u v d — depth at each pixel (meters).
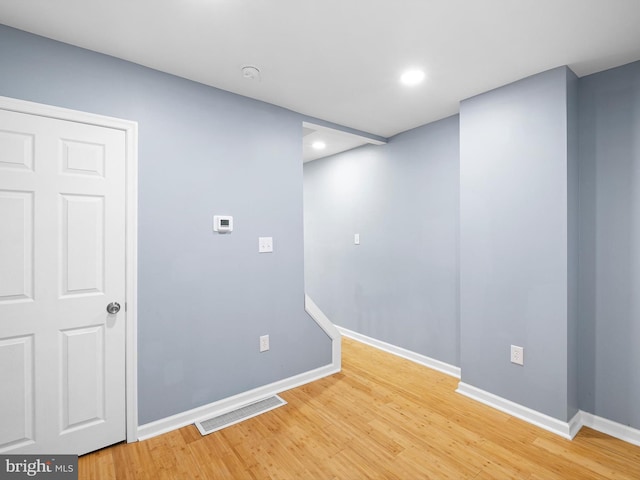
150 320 2.05
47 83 1.74
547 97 2.13
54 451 1.76
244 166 2.48
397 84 2.32
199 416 2.24
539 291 2.17
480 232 2.48
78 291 1.83
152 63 2.01
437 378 2.90
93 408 1.87
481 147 2.47
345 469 1.76
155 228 2.07
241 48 1.86
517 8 1.53
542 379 2.16
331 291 4.37
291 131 2.78
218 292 2.34
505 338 2.34
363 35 1.75
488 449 1.92
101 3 1.47
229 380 2.39
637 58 1.96
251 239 2.51
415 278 3.29
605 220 2.10
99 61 1.89
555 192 2.09
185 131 2.19
